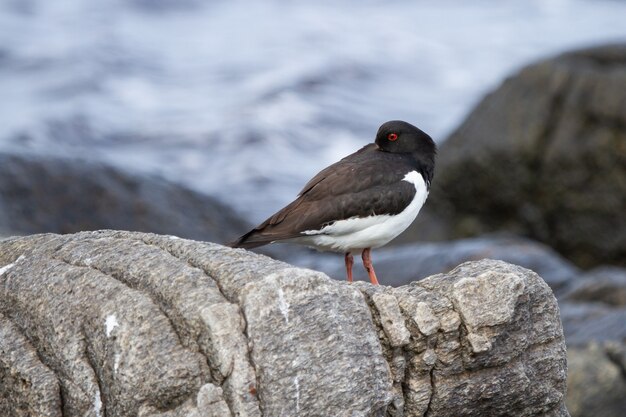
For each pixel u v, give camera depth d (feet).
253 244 31.91
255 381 20.93
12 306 23.40
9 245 25.34
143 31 116.78
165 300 21.80
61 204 53.11
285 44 110.73
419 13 129.29
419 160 34.09
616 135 62.18
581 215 63.87
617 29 120.26
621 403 36.73
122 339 21.24
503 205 65.87
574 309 43.16
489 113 65.77
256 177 78.64
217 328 20.97
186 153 82.33
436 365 23.58
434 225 66.59
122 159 80.23
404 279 49.29
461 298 23.62
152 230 54.19
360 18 125.59
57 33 112.78
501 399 24.26
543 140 63.93
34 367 22.24
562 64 64.80
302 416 21.12
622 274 48.03
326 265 52.37
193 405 20.86
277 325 21.25
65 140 82.89
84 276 22.77
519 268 24.88
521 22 124.67
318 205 31.94
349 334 21.86
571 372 37.32
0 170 52.54
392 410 23.31
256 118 87.86
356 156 33.81
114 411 21.22
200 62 104.63
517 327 24.16
